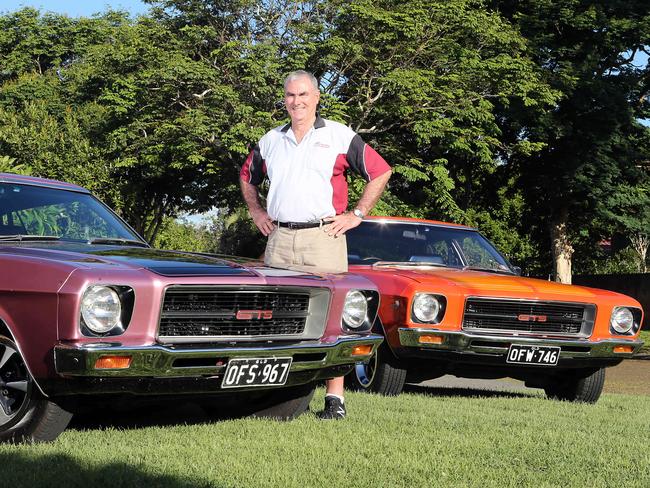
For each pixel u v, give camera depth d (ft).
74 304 12.71
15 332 13.26
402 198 89.45
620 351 24.75
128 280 13.20
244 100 81.20
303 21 85.40
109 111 87.56
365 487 11.41
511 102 85.66
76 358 12.63
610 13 88.94
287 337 15.23
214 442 13.88
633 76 88.22
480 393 28.02
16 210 16.74
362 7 80.28
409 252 26.55
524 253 128.57
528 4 93.09
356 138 17.62
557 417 19.85
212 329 14.25
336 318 15.92
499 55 84.02
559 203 89.56
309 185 17.44
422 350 22.62
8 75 135.44
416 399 22.31
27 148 86.38
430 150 89.66
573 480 12.52
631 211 87.92
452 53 84.69
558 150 88.22
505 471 12.93
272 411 17.26
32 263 13.39
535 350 23.52
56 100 116.37
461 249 27.37
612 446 15.72
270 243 17.79
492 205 100.07
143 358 13.15
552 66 89.30
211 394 14.73
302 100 17.48
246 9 85.30
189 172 98.94
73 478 10.99
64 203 17.69
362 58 81.00
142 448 13.14
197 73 79.00
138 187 99.71
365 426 16.31
